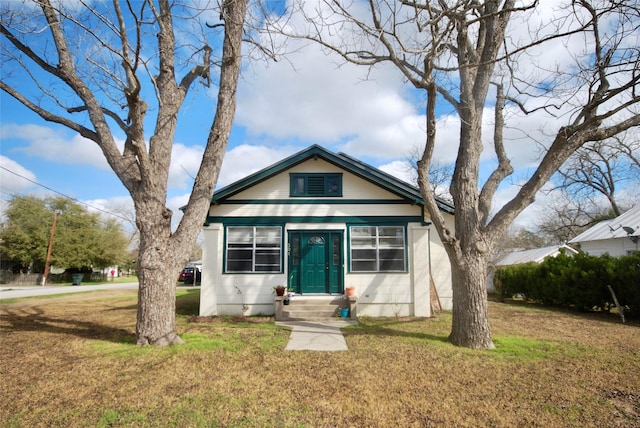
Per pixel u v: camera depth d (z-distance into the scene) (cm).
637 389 547
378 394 520
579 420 449
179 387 535
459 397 513
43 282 3531
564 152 738
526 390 540
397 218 1297
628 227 1828
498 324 1087
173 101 817
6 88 734
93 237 4147
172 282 770
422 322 1111
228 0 825
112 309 1359
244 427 423
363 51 793
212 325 1035
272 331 946
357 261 1286
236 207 1297
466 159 816
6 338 812
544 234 4322
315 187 1315
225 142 846
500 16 816
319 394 518
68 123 776
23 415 446
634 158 2578
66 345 746
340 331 959
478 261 788
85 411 457
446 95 874
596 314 1348
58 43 765
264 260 1285
